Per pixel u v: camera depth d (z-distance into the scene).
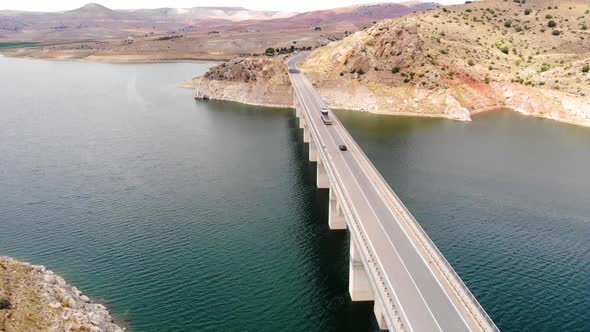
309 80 196.62
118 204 92.31
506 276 67.06
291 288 64.31
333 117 132.38
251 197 96.25
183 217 86.31
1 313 47.75
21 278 55.84
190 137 145.75
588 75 180.00
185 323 56.84
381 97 185.00
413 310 45.81
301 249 74.75
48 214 87.38
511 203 93.06
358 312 59.41
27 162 119.12
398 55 193.00
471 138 142.75
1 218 85.38
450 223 83.81
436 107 176.00
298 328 56.41
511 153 127.19
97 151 129.50
